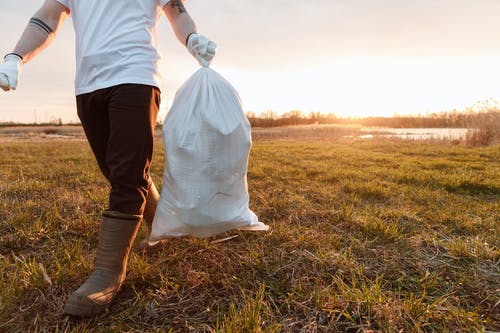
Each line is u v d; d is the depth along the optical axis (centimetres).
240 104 161
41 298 147
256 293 149
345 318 138
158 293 154
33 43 150
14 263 181
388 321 132
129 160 142
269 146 1095
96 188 354
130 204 145
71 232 225
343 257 184
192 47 156
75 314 132
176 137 150
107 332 128
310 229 235
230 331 122
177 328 132
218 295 155
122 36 144
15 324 130
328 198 326
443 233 236
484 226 245
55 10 157
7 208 268
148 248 196
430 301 150
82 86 149
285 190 362
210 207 152
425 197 331
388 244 211
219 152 149
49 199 304
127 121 140
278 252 197
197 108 150
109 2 145
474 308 146
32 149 915
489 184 383
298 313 141
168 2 159
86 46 146
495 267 181
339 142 1348
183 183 149
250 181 417
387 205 311
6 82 134
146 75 145
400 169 524
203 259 189
